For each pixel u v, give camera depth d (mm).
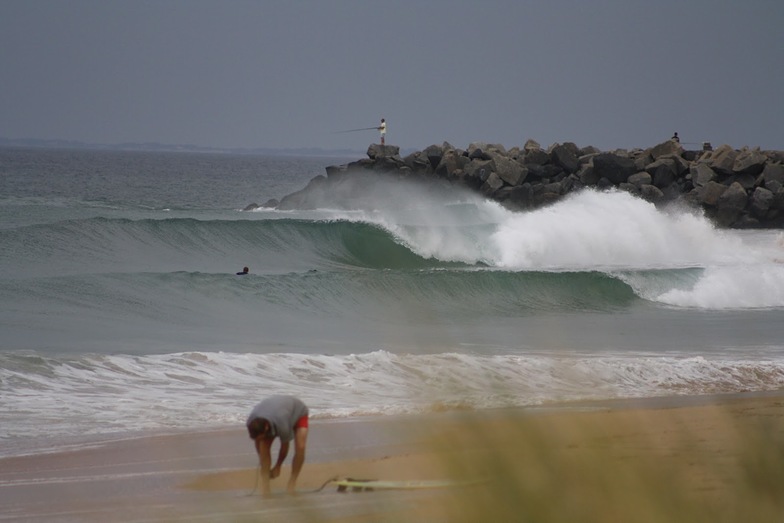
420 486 25156
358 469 28844
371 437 35125
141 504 25469
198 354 50438
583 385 49406
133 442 34562
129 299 73062
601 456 24047
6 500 26094
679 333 76062
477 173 197375
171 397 42719
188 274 79062
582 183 192000
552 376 51188
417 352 60969
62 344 56562
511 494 20203
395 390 45938
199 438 35500
